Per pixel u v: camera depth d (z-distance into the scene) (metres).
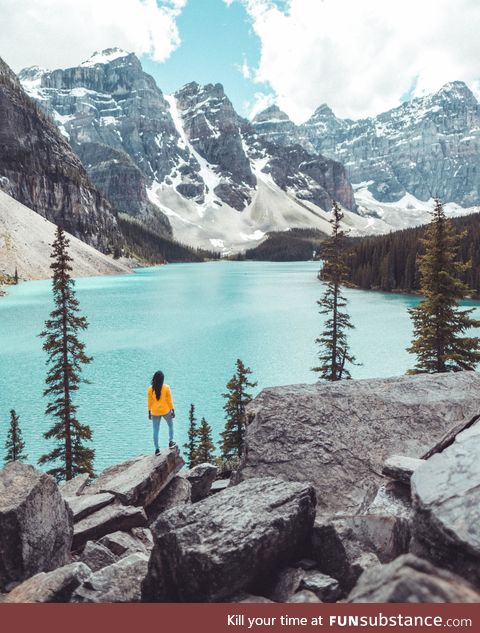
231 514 6.60
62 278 28.22
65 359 28.59
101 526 10.70
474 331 78.31
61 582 6.50
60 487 13.98
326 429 10.56
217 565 5.71
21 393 49.03
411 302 120.88
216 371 59.09
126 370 59.12
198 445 34.75
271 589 6.22
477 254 124.81
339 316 35.56
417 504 6.02
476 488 5.88
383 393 11.58
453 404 11.06
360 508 8.76
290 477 9.70
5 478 8.68
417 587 4.21
